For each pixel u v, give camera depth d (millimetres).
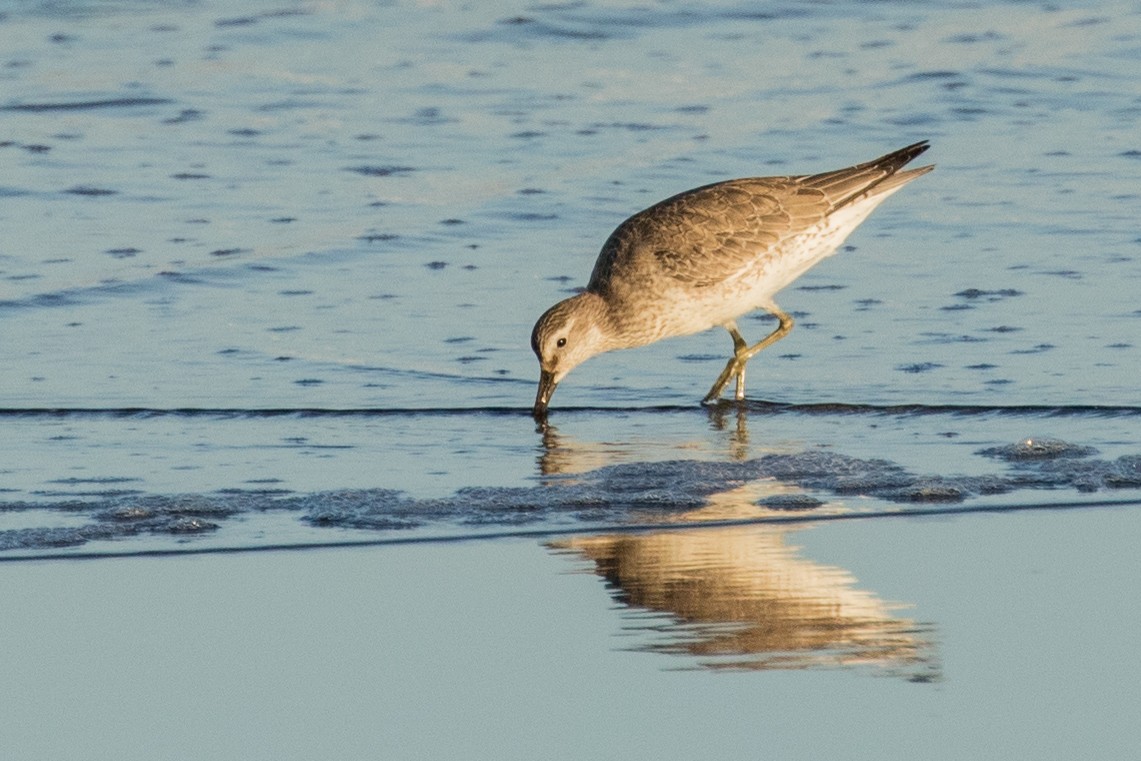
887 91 20375
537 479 11391
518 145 18875
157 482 11234
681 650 8875
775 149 18547
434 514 10695
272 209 17125
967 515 10688
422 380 13484
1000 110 19688
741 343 13438
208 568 9844
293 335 14297
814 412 12852
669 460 11797
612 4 23750
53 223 16672
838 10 23703
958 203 16969
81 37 22578
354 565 9914
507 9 23641
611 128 19344
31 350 13883
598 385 13719
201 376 13438
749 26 23156
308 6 23844
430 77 21281
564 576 9797
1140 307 14438
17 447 11906
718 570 9883
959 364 13492
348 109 20125
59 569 9773
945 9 23656
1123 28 22500
